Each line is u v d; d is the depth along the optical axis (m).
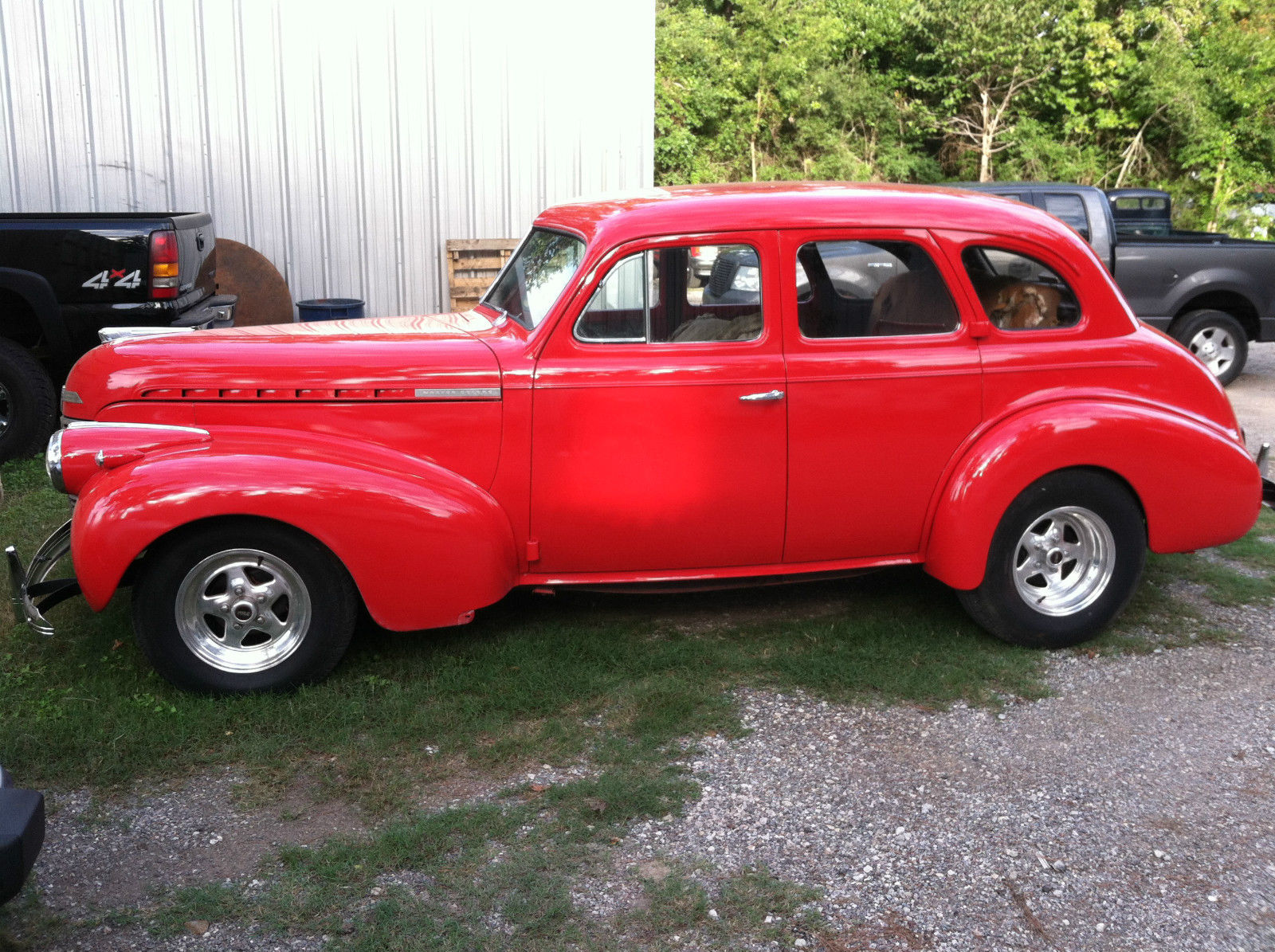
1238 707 4.23
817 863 3.26
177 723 3.97
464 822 3.42
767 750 3.90
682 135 28.48
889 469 4.47
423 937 2.91
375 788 3.63
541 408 4.27
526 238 5.14
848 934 2.96
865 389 4.38
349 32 10.13
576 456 4.31
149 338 4.52
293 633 4.19
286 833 3.41
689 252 4.28
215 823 3.45
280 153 10.15
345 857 3.26
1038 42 29.09
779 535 4.49
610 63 10.91
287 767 3.76
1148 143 30.25
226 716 4.01
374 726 4.04
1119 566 4.66
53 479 4.13
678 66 28.50
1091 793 3.63
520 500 4.34
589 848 3.32
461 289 10.84
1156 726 4.08
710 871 3.21
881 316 4.43
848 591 5.36
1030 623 4.63
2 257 7.20
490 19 10.51
